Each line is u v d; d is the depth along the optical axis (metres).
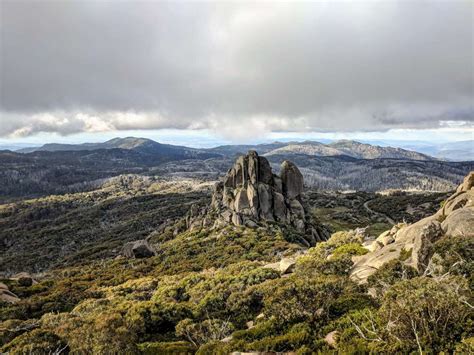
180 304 31.12
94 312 30.98
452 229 23.69
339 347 14.14
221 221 74.56
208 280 38.09
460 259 18.83
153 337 26.77
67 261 108.75
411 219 119.56
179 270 54.62
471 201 30.55
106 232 160.00
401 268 22.16
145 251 74.62
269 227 69.19
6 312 36.94
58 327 23.52
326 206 154.50
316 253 42.75
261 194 74.75
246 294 29.55
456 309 12.48
